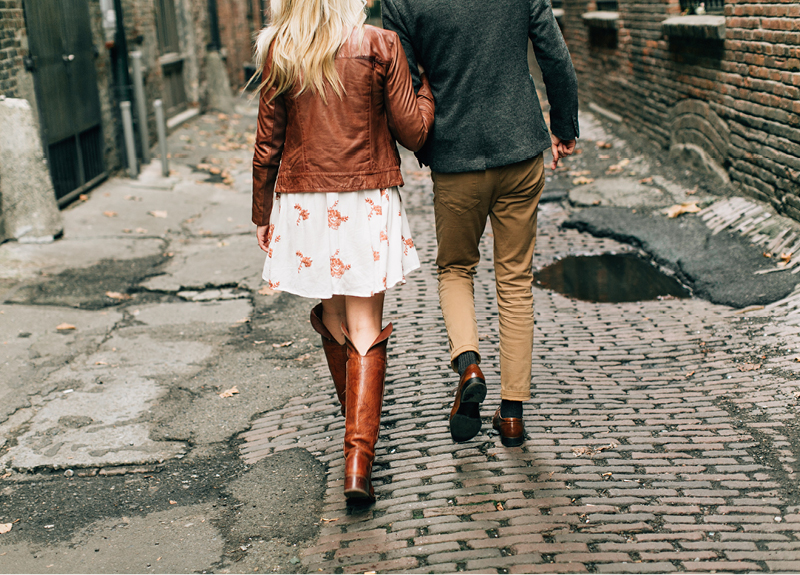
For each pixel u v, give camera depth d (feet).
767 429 10.01
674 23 24.16
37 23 22.36
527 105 8.62
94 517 9.04
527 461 9.48
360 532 8.28
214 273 18.67
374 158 8.19
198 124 41.47
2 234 20.34
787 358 12.00
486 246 19.70
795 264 15.47
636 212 20.95
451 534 8.05
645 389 11.57
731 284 15.46
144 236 21.93
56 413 11.70
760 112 19.02
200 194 27.55
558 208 23.26
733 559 7.43
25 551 8.38
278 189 8.38
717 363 12.27
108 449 10.62
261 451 10.45
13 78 20.81
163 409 11.84
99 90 28.04
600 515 8.27
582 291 16.35
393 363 12.84
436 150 8.75
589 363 12.64
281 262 8.51
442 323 14.53
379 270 8.34
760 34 18.85
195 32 43.27
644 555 7.55
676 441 9.87
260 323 15.58
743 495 8.56
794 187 17.37
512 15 8.36
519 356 9.37
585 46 38.14
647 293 16.03
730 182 21.33
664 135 26.94
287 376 12.96
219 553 8.23
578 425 10.43
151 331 15.17
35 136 20.24
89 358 13.82
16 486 9.77
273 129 8.23
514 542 7.84
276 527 8.65
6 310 16.07
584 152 29.50
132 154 28.78
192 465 10.21
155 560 8.14
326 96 7.91
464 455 9.70
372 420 8.38
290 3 7.88
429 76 8.66
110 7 28.27
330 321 9.55
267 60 8.04
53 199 20.89
